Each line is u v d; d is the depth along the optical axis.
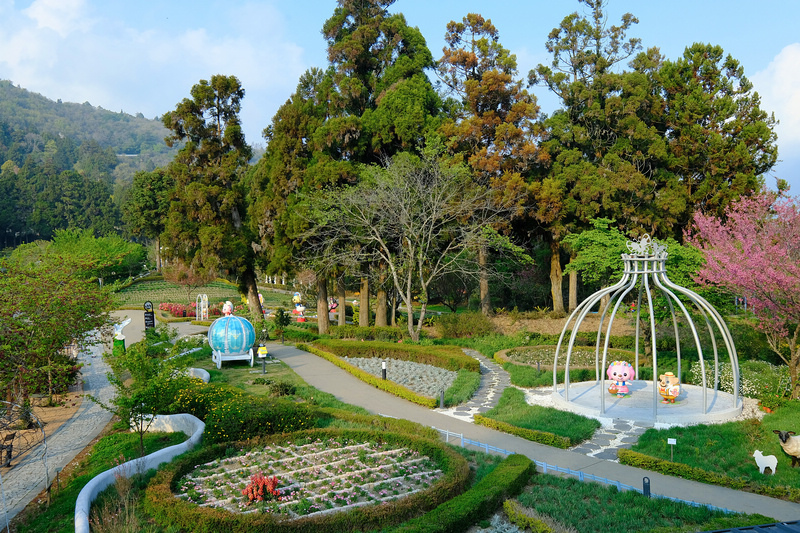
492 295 45.69
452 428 16.94
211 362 27.67
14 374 18.28
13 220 117.94
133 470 12.91
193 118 37.53
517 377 22.44
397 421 16.69
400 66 35.97
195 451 14.10
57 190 118.50
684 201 33.59
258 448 14.84
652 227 33.91
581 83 36.62
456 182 32.03
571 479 12.81
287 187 35.00
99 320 21.44
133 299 61.59
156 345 23.11
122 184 172.38
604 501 11.73
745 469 13.46
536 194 34.62
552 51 39.03
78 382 24.73
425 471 13.27
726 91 36.25
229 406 16.27
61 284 19.77
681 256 24.08
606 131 37.34
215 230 36.38
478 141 35.72
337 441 15.35
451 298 45.19
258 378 23.11
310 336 33.97
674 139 37.31
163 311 52.94
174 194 38.56
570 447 15.22
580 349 28.23
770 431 15.22
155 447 15.70
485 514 11.15
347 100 35.44
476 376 22.89
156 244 83.50
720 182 34.72
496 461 13.99
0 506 12.64
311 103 36.47
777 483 12.66
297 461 13.91
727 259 19.83
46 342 19.08
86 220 115.50
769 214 24.66
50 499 12.63
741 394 19.78
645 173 36.47
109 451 15.69
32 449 16.36
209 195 36.84
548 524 10.59
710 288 22.45
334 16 38.25
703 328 27.31
